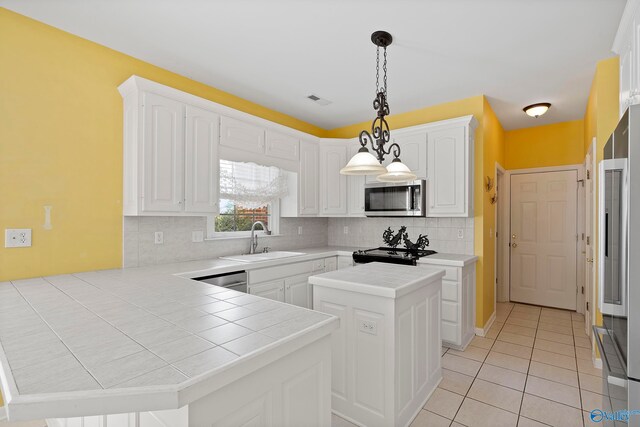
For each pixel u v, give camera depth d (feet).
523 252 15.76
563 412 6.86
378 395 5.99
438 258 10.60
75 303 4.80
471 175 11.21
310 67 9.22
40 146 7.06
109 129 8.08
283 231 13.24
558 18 6.91
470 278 10.90
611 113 8.74
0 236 6.56
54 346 3.20
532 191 15.52
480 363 9.17
